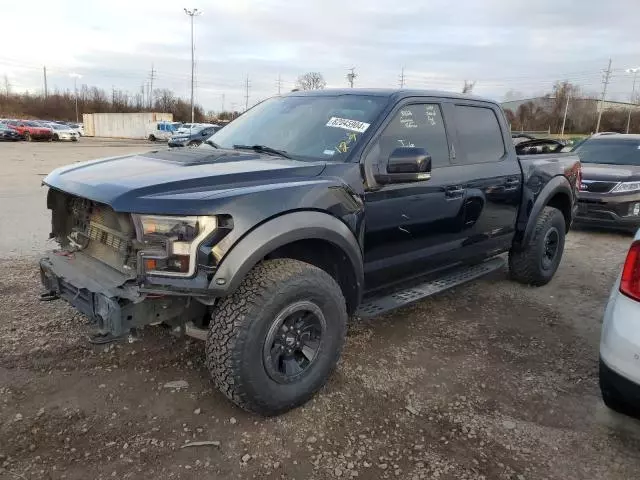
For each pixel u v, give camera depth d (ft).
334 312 10.27
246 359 9.04
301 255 10.82
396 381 11.41
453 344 13.42
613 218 27.35
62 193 11.28
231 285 8.68
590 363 12.63
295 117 13.10
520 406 10.65
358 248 10.97
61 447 8.81
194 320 10.09
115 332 8.84
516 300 16.94
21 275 17.12
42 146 105.91
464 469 8.71
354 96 12.96
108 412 9.82
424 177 11.19
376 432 9.59
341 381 11.28
